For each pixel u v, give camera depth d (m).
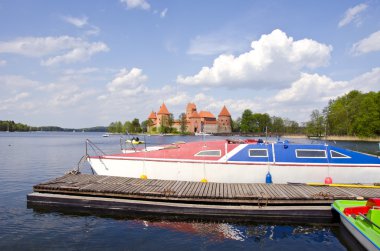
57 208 12.49
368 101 80.50
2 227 10.34
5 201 13.73
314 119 89.56
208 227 10.55
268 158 13.98
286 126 128.12
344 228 10.41
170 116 164.25
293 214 11.09
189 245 9.00
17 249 8.58
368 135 77.31
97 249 8.64
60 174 22.17
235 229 10.38
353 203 10.71
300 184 13.38
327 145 14.03
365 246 8.54
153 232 10.02
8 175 21.66
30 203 12.80
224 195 11.70
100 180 14.16
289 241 9.45
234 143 14.59
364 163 13.69
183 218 11.44
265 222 11.05
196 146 14.75
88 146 58.00
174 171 14.67
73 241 9.20
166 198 11.95
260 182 14.01
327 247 9.05
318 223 10.95
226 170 14.19
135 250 8.59
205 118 170.12
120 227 10.45
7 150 47.12
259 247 8.96
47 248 8.67
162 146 17.42
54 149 49.62
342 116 86.75
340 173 13.69
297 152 13.99
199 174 14.42
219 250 8.69
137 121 167.25
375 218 8.81
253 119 150.75
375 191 12.24
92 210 12.23
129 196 12.24
